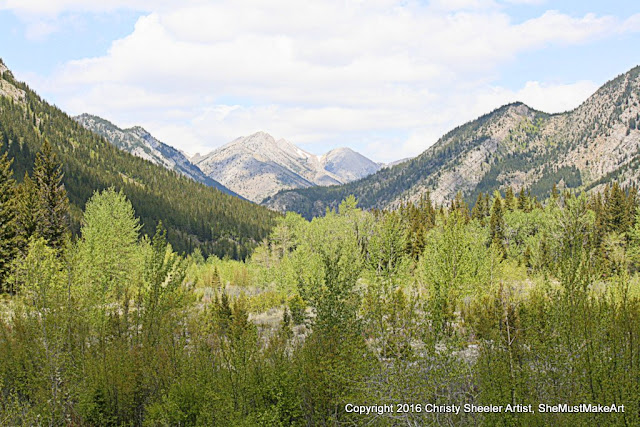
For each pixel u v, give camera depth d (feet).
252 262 219.61
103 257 75.00
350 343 35.60
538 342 31.68
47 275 41.70
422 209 295.48
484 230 155.43
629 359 27.81
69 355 42.45
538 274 69.97
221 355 42.63
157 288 51.37
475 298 59.88
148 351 43.91
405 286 96.99
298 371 37.99
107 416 40.65
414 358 31.58
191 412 37.65
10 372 41.83
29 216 124.67
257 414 35.91
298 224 218.38
